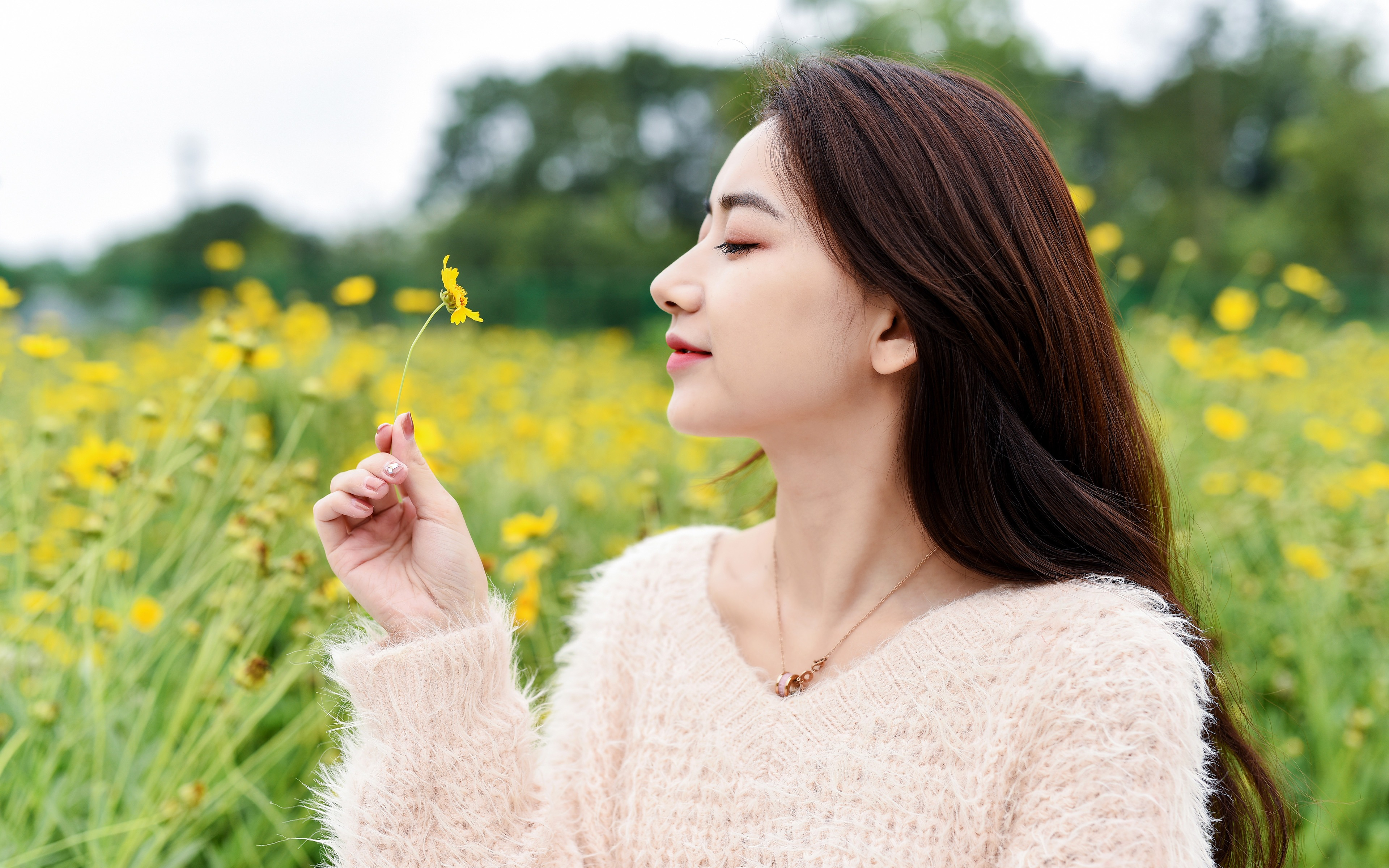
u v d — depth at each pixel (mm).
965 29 20234
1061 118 23891
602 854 936
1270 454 3225
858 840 800
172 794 1439
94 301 9594
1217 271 22906
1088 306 911
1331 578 2350
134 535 2045
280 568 1563
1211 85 28094
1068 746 746
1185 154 27438
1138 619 779
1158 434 1349
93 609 1756
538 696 1037
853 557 925
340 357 3541
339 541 959
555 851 915
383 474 922
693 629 998
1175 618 819
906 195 839
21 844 1402
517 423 3104
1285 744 1852
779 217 863
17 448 2262
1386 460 3834
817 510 936
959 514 862
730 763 883
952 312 842
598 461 3283
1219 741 932
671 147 30531
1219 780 885
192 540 1995
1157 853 709
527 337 7738
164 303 9938
